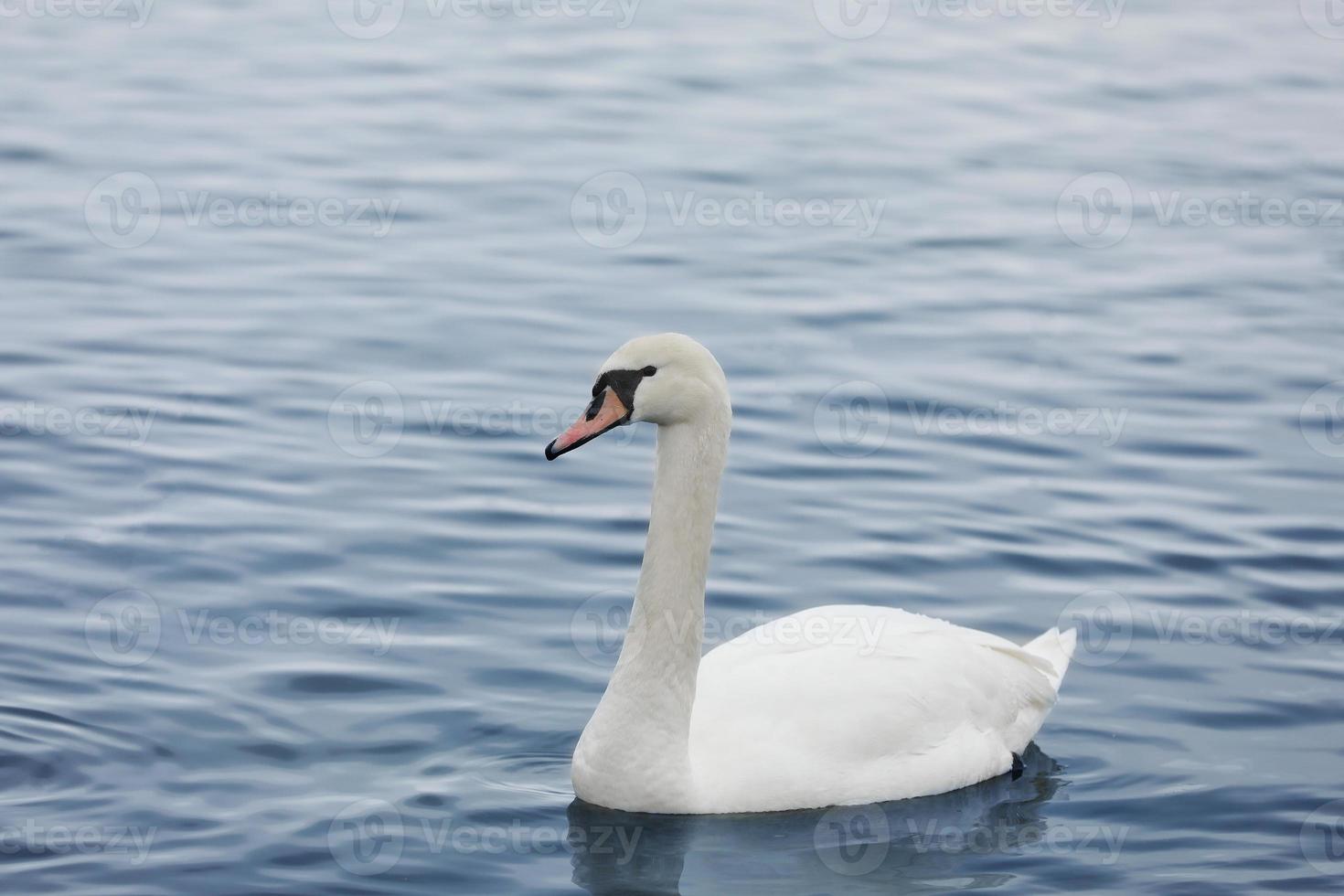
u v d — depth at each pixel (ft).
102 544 45.96
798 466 52.65
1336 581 47.01
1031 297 67.56
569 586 45.24
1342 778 37.73
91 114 84.74
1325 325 65.72
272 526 47.47
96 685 39.34
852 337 62.54
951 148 86.02
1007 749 38.60
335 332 61.05
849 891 32.96
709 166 81.25
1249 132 90.68
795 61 100.53
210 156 79.77
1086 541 48.88
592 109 89.45
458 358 59.16
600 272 67.82
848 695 37.14
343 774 36.47
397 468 51.31
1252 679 42.22
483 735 38.34
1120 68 102.22
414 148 82.33
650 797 35.37
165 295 63.72
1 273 64.85
